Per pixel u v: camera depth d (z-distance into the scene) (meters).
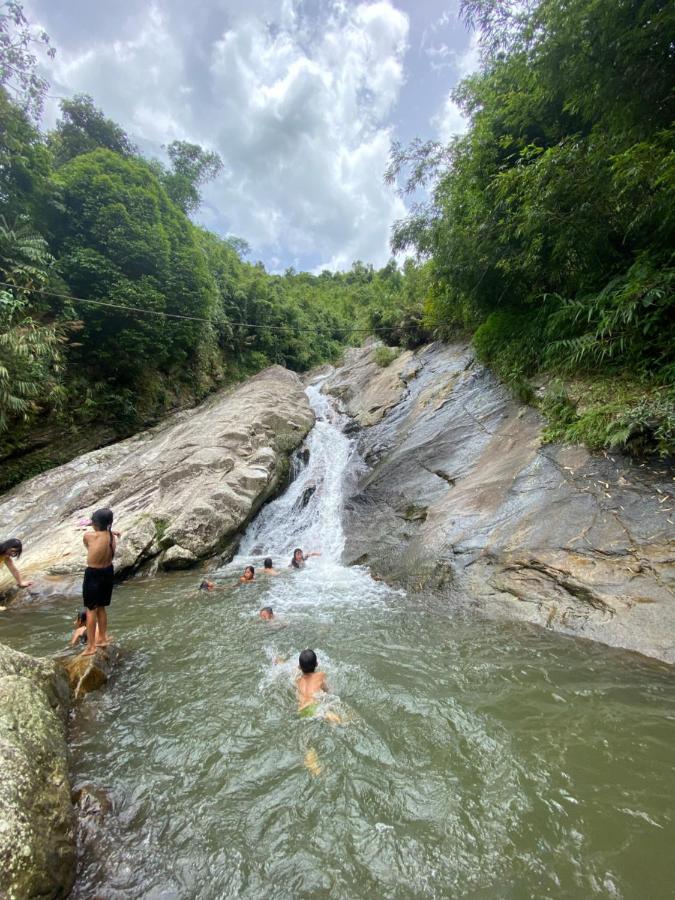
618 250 6.18
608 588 4.36
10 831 1.95
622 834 2.19
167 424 15.33
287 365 27.50
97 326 13.10
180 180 22.28
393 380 14.53
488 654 4.14
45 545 8.06
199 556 8.12
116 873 2.17
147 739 3.26
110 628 5.38
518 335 8.68
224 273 24.55
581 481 5.54
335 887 2.05
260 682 4.04
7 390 9.80
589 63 4.64
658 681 3.42
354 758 2.93
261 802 2.61
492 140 7.87
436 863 2.13
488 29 5.95
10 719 2.71
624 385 6.01
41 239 11.17
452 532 6.52
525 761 2.75
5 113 10.88
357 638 4.84
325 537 9.02
